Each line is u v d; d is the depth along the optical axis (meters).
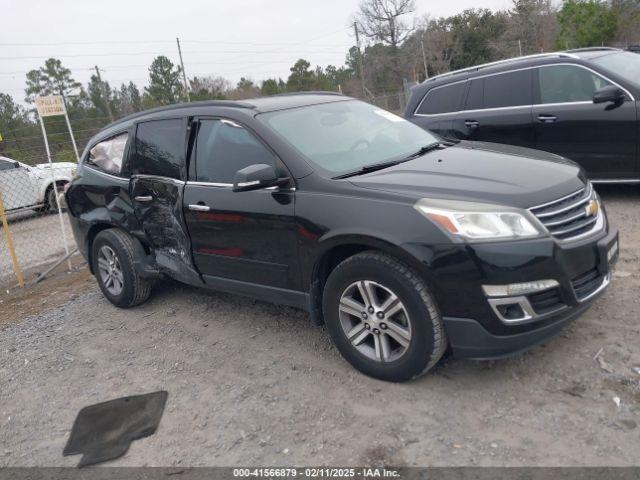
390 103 27.28
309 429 3.32
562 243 3.24
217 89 54.59
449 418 3.22
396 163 4.02
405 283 3.30
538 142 6.93
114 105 47.53
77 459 3.41
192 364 4.30
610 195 7.11
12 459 3.53
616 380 3.32
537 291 3.13
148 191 4.90
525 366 3.59
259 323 4.83
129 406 3.87
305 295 3.94
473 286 3.14
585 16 29.83
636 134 6.30
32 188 12.58
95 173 5.56
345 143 4.25
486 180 3.47
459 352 3.30
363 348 3.70
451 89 7.64
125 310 5.61
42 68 41.84
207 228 4.40
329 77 62.44
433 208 3.25
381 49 46.16
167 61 49.25
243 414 3.57
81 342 5.03
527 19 38.03
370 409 3.40
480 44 40.75
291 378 3.88
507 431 3.05
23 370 4.68
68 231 10.92
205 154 4.46
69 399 4.11
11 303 6.72
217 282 4.56
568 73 6.73
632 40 28.86
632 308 4.07
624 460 2.72
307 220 3.71
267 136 4.05
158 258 5.11
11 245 7.31
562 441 2.91
